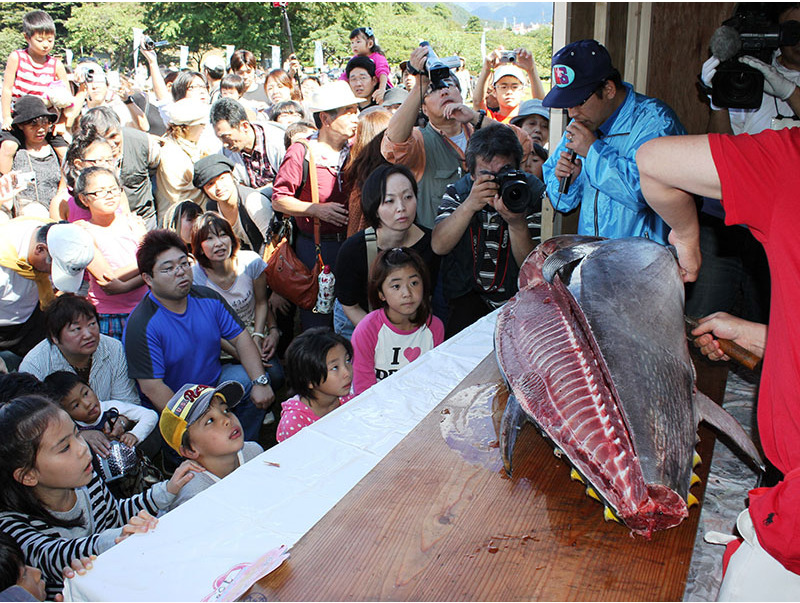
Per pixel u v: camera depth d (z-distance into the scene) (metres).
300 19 27.17
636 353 1.30
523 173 2.93
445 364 2.13
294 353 2.49
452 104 3.60
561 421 1.29
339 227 4.20
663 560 1.17
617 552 1.20
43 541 1.86
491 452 1.52
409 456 1.51
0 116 6.60
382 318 2.90
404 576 1.16
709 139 1.18
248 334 3.60
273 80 7.39
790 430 1.12
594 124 2.50
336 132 4.20
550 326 1.47
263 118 6.14
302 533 1.37
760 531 1.11
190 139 5.12
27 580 1.65
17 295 3.70
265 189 4.80
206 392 2.21
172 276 3.12
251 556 1.31
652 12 3.41
